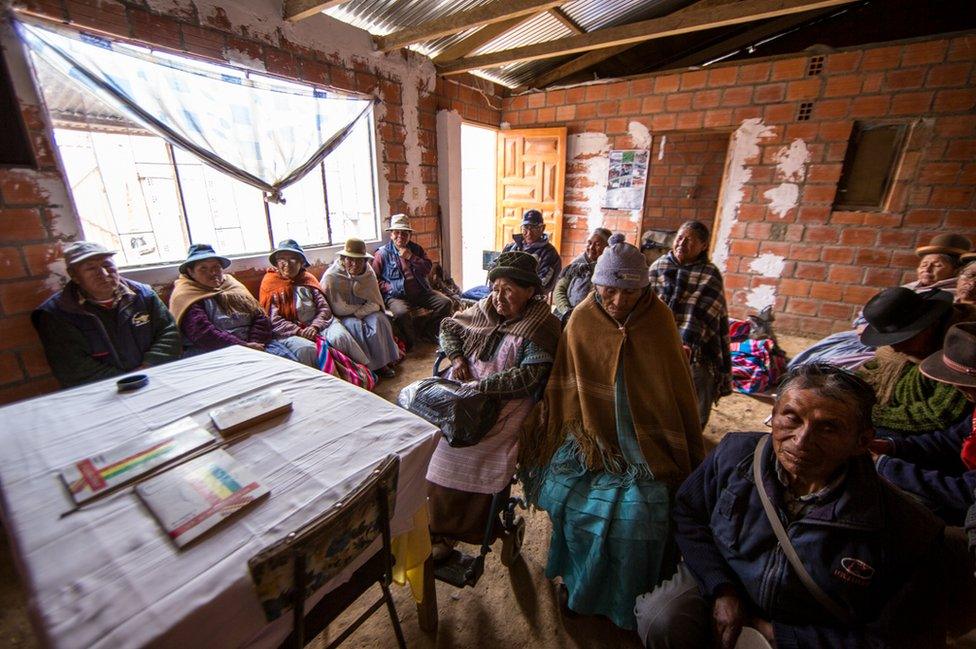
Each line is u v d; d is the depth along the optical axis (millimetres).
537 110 4711
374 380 2877
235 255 2801
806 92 3535
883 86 3291
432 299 3713
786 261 3934
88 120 2322
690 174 5359
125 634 569
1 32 1743
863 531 812
